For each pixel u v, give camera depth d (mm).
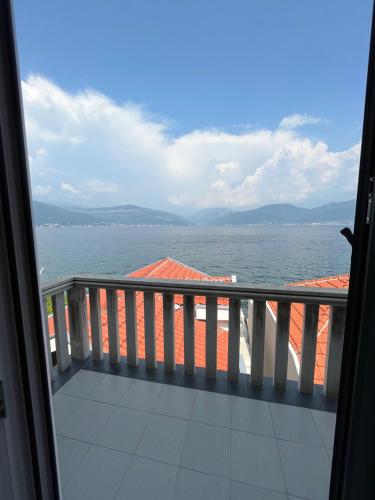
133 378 2180
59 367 2260
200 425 1704
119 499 1276
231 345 2098
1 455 653
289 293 1894
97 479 1368
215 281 2117
